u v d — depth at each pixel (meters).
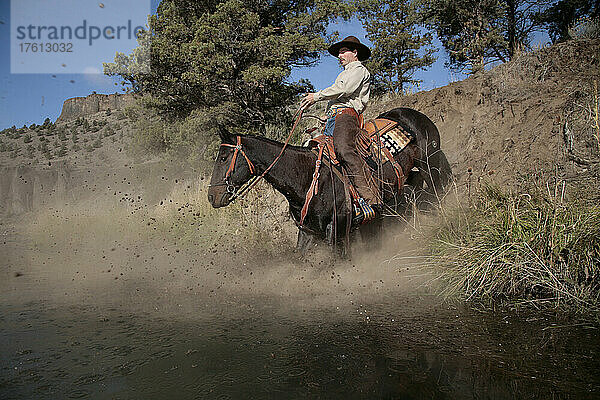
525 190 5.42
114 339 3.48
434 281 4.87
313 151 5.17
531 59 8.38
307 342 3.40
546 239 4.48
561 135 6.55
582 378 2.70
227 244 7.85
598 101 6.21
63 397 2.57
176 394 2.60
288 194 5.09
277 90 19.61
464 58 25.84
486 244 4.76
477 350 3.16
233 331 3.67
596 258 4.15
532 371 2.81
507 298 4.41
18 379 2.80
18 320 4.00
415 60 29.58
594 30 8.59
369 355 3.13
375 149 5.38
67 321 3.96
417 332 3.57
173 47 18.94
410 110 6.20
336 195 5.04
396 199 5.84
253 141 4.96
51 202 23.05
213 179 4.95
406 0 28.80
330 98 5.46
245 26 17.95
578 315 3.83
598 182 5.28
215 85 19.14
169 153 19.28
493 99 8.39
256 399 2.53
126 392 2.62
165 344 3.38
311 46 18.98
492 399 2.47
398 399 2.51
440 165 6.15
